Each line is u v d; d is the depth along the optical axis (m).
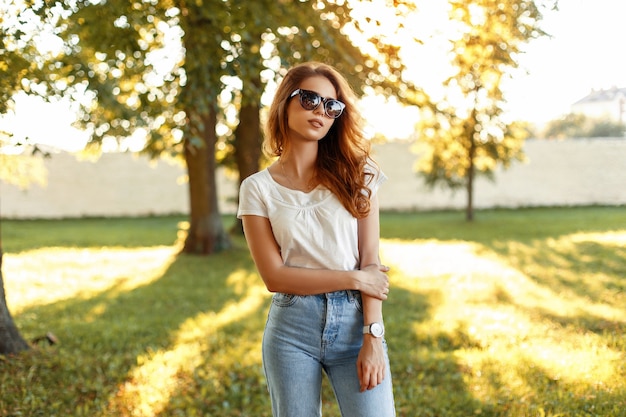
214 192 12.83
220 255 12.32
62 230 18.30
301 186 2.25
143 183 22.77
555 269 9.60
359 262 2.28
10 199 21.83
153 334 6.01
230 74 5.04
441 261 11.11
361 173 2.26
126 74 6.26
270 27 5.03
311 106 2.20
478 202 23.66
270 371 2.22
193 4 5.03
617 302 7.00
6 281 9.69
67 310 7.42
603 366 4.28
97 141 10.96
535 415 3.51
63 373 4.48
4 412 3.72
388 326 6.07
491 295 7.72
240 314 6.95
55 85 4.70
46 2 4.25
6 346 4.77
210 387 4.26
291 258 2.23
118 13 4.78
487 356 4.77
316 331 2.16
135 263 11.70
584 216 19.14
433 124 10.94
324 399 4.09
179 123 5.70
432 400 3.88
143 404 3.95
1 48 4.27
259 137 14.54
